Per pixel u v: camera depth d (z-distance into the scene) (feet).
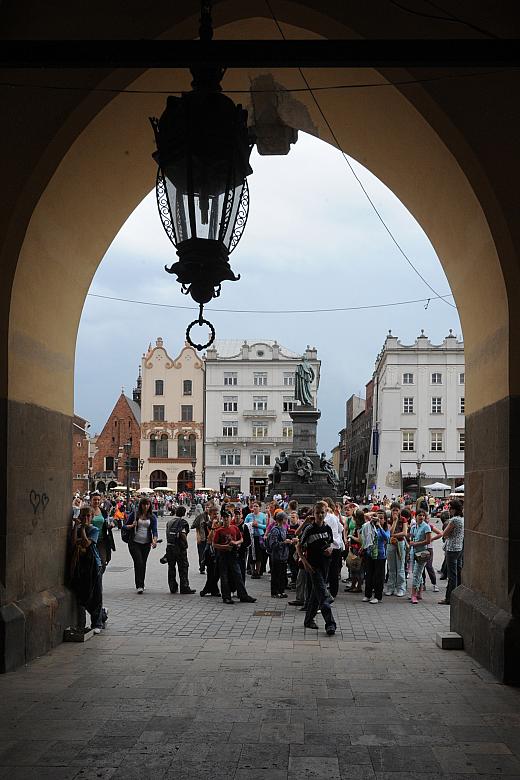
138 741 18.33
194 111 16.35
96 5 25.52
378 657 28.02
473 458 29.32
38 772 16.38
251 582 55.57
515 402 24.62
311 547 34.65
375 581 44.88
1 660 24.80
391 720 20.06
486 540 27.22
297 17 25.43
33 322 28.02
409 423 225.15
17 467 26.45
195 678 24.50
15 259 25.75
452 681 24.18
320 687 23.40
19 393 26.71
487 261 26.13
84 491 290.35
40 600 28.35
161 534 119.65
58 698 21.99
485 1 24.67
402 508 55.62
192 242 16.70
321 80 28.99
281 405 256.52
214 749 17.81
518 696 22.39
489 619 25.44
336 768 16.69
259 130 34.91
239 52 14.80
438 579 58.18
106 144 28.02
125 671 25.46
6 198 25.66
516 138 24.77
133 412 277.44
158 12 25.46
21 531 26.86
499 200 24.67
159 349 262.06
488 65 14.87
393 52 14.69
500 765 16.90
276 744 18.16
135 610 41.32
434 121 24.91
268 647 30.12
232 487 254.88
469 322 29.86
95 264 33.65
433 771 16.55
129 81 25.52
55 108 25.53
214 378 258.78
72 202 28.71
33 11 25.61
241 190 17.38
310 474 130.93
